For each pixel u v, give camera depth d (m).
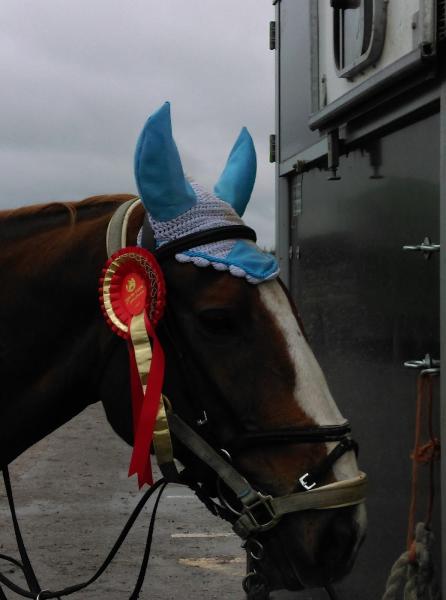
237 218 1.94
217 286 1.83
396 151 2.41
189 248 1.86
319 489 1.79
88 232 2.08
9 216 2.16
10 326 2.09
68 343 2.07
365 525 1.83
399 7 2.22
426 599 2.07
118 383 2.00
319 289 3.07
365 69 2.46
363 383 2.67
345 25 2.59
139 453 1.85
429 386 2.15
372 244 2.58
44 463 8.04
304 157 3.12
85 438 9.66
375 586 2.57
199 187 2.00
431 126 2.19
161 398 1.85
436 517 2.13
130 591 4.47
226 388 1.83
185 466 1.97
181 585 4.58
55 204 2.17
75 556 5.09
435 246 2.15
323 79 2.83
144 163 1.85
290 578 1.88
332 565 1.81
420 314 2.26
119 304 1.94
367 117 2.51
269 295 1.85
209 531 5.68
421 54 2.00
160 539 5.49
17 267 2.11
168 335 1.89
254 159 2.23
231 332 1.84
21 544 2.39
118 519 5.96
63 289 2.06
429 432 2.14
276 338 1.83
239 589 4.52
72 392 2.09
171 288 1.88
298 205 3.32
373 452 2.60
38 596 2.29
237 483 1.85
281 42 3.44
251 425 1.83
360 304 2.68
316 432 1.81
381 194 2.51
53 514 6.08
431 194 2.19
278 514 1.81
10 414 2.11
